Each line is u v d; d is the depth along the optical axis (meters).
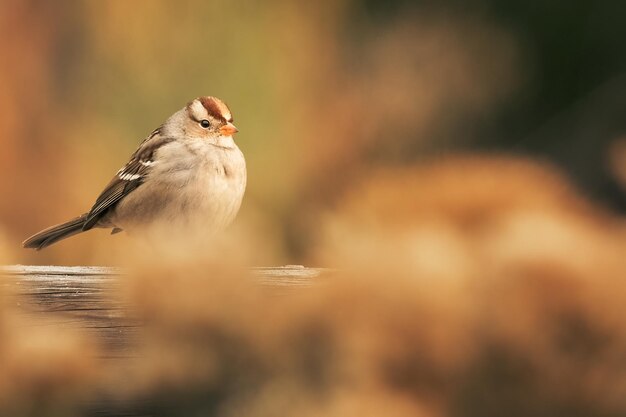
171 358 6.69
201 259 6.69
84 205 7.46
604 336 6.69
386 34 7.57
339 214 6.81
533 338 6.69
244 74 7.50
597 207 6.85
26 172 7.49
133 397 6.70
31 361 6.70
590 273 6.69
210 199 6.99
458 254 6.70
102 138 7.49
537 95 7.57
